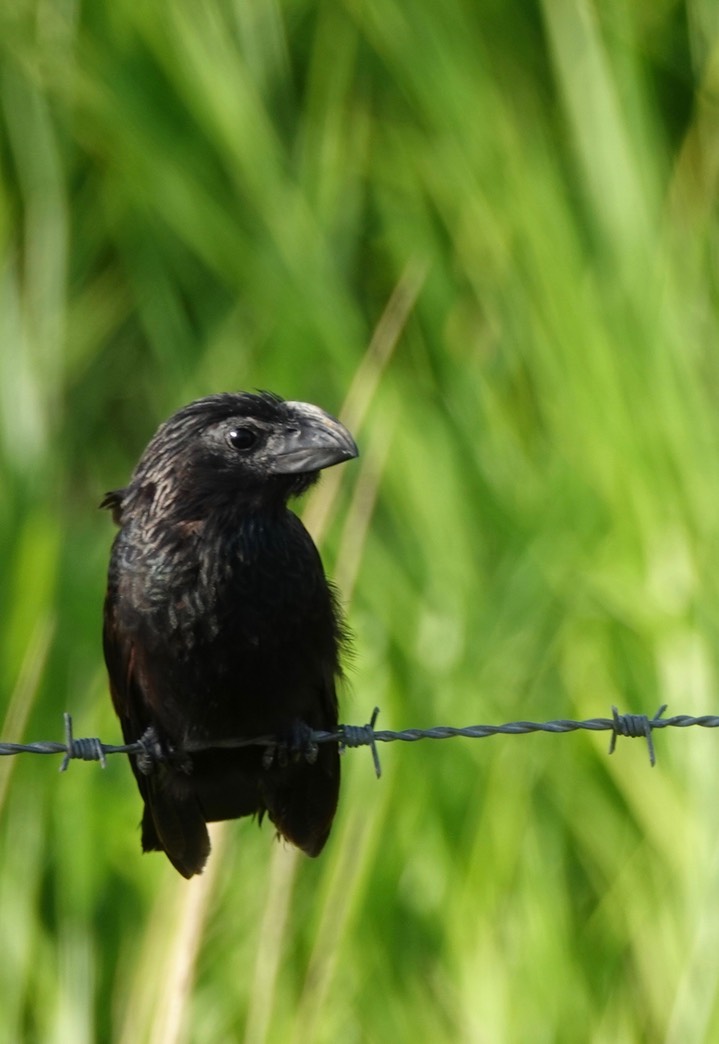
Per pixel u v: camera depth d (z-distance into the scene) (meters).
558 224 11.29
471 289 11.75
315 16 12.45
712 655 10.54
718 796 10.34
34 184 12.20
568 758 10.67
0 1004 10.20
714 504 10.71
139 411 12.54
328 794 8.24
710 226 11.66
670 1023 9.86
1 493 11.33
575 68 11.55
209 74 11.82
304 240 11.75
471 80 11.78
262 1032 9.41
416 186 11.91
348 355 11.48
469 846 10.35
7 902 10.44
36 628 10.80
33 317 11.96
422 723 10.61
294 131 12.28
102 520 12.20
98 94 11.98
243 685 7.91
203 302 12.23
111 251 12.52
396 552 11.19
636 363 10.99
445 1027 10.05
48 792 10.91
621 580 10.79
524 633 10.85
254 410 8.02
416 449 11.18
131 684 8.10
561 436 11.11
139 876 10.97
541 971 10.10
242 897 10.50
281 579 7.88
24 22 12.17
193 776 8.25
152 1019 9.86
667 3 12.69
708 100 11.97
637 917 10.29
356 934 10.13
